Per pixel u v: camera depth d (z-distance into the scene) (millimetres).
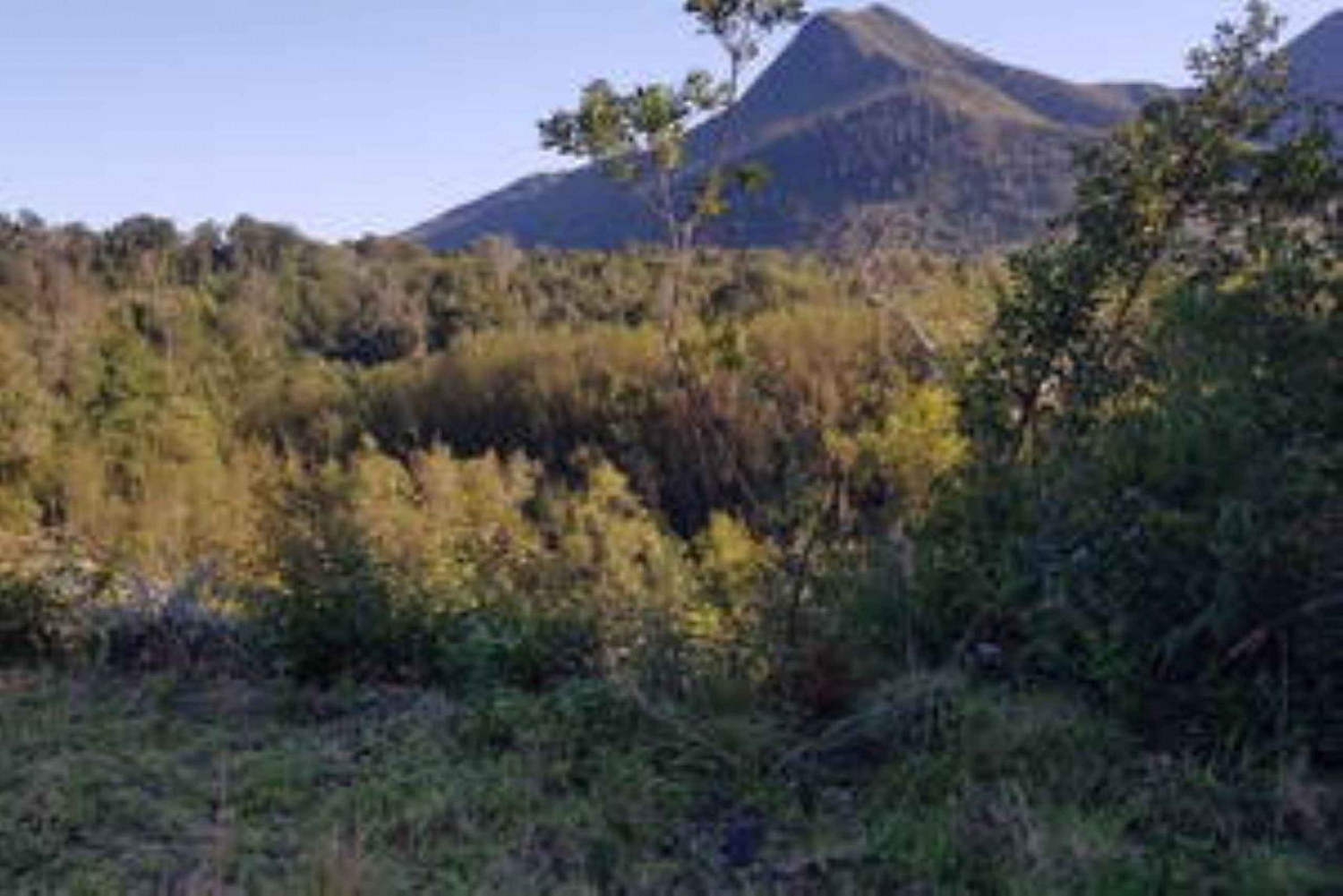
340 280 88625
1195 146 7941
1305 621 5504
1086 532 6141
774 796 5352
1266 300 6199
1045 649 5902
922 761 5305
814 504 7297
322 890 4586
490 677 6559
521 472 26766
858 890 4723
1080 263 7594
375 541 7594
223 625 7445
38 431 42500
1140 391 6934
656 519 9438
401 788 5430
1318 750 5402
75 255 86688
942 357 8070
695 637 6473
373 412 65000
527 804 5297
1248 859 4652
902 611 6480
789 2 9836
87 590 7871
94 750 5961
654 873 4875
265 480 18344
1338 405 5859
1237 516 5594
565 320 62250
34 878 4855
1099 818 4902
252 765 5742
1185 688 5684
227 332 79250
